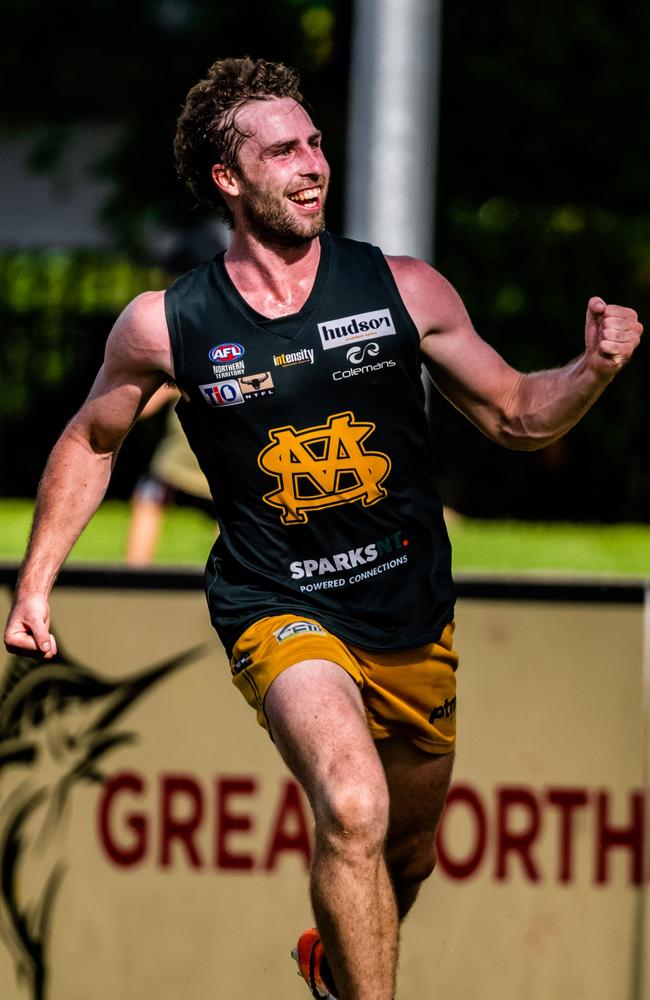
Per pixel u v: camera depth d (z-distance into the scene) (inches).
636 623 642.8
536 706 642.8
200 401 470.0
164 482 976.9
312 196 463.5
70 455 498.0
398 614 479.2
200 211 1777.8
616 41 1713.8
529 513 1643.7
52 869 648.4
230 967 645.3
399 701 493.0
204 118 471.8
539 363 1702.8
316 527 472.4
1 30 1961.1
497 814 642.8
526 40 1718.8
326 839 424.2
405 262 477.1
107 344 484.7
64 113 2027.6
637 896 643.5
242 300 466.9
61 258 1792.6
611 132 1732.3
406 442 472.1
